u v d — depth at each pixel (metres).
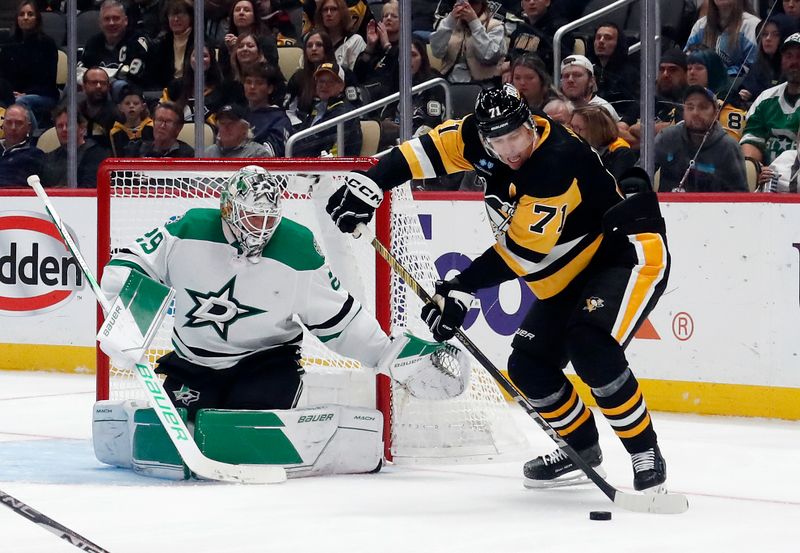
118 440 6.56
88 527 5.00
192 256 6.21
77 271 11.28
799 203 8.48
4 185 12.29
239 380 6.54
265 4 11.87
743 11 9.27
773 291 8.61
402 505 5.61
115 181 7.50
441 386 6.35
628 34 10.09
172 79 11.88
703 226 8.84
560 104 9.69
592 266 5.77
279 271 6.23
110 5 12.04
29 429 8.17
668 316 9.03
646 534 5.01
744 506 5.74
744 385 8.76
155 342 7.80
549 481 6.11
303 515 5.31
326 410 6.38
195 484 6.10
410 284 5.96
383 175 5.85
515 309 9.58
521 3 10.76
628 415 5.56
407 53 9.87
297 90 11.45
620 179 5.78
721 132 9.25
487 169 5.62
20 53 12.59
